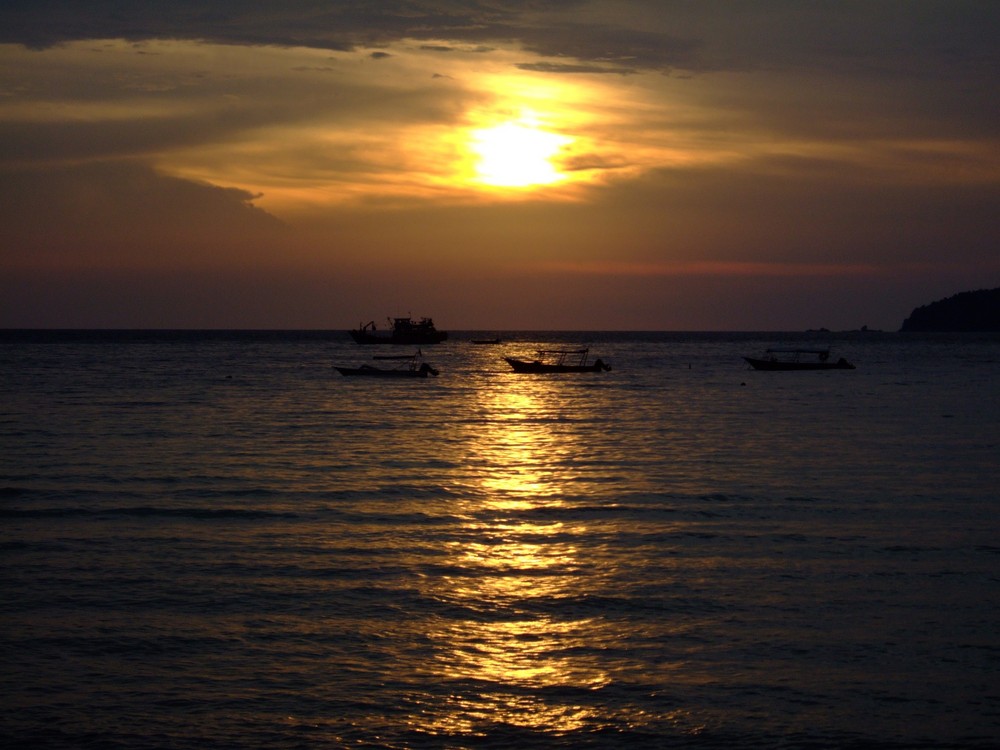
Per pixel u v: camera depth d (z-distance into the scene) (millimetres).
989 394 76188
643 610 18469
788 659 16062
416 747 13359
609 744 13422
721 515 27094
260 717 14133
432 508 28234
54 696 14727
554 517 26938
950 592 19406
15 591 19500
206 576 20641
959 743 13367
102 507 27734
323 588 19859
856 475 34281
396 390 83062
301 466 36594
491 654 16359
